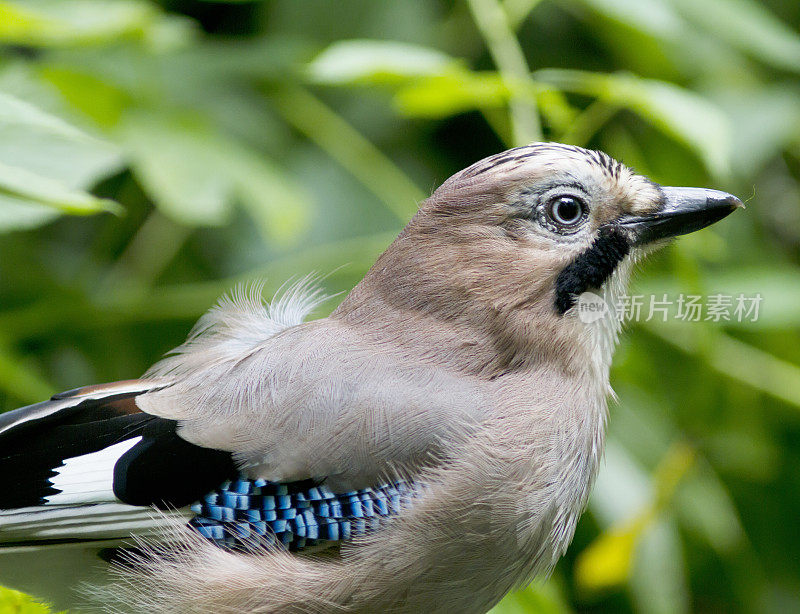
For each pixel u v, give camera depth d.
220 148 8.98
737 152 10.01
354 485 6.77
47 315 9.52
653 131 10.33
